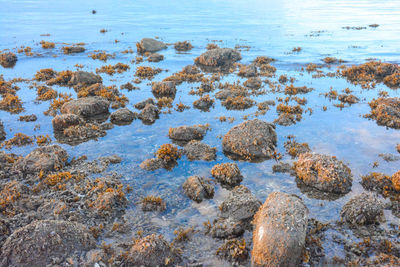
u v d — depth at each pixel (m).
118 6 98.56
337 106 20.36
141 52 38.56
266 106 20.27
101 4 105.56
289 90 23.20
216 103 21.47
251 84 24.97
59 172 12.12
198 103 20.89
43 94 22.59
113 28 55.53
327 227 9.44
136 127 17.45
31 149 14.61
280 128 17.09
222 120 18.42
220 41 44.44
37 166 12.36
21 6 92.69
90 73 26.17
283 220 7.92
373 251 8.45
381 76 27.08
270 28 55.06
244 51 38.09
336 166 11.55
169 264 8.00
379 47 38.25
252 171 12.80
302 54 36.16
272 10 85.62
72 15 73.69
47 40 44.06
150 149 14.80
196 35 49.06
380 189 11.32
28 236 7.98
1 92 23.08
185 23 61.66
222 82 26.42
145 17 71.12
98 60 34.38
